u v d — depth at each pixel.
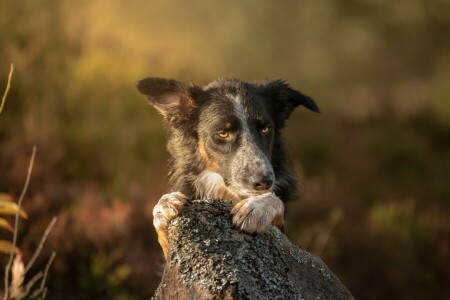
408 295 12.35
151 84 8.17
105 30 18.20
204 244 4.71
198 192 7.93
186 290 4.58
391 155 18.41
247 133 7.70
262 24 23.34
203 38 21.12
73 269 10.39
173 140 8.26
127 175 13.46
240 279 4.52
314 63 23.67
